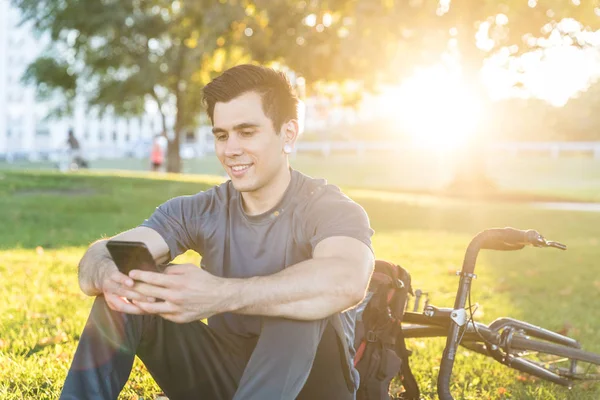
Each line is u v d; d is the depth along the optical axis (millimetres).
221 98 2324
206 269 2582
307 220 2410
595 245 11641
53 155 49969
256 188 2375
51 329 4648
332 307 2193
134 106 32438
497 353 3166
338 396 2410
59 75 29984
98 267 2291
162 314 2225
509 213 15742
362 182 31938
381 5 16656
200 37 19469
